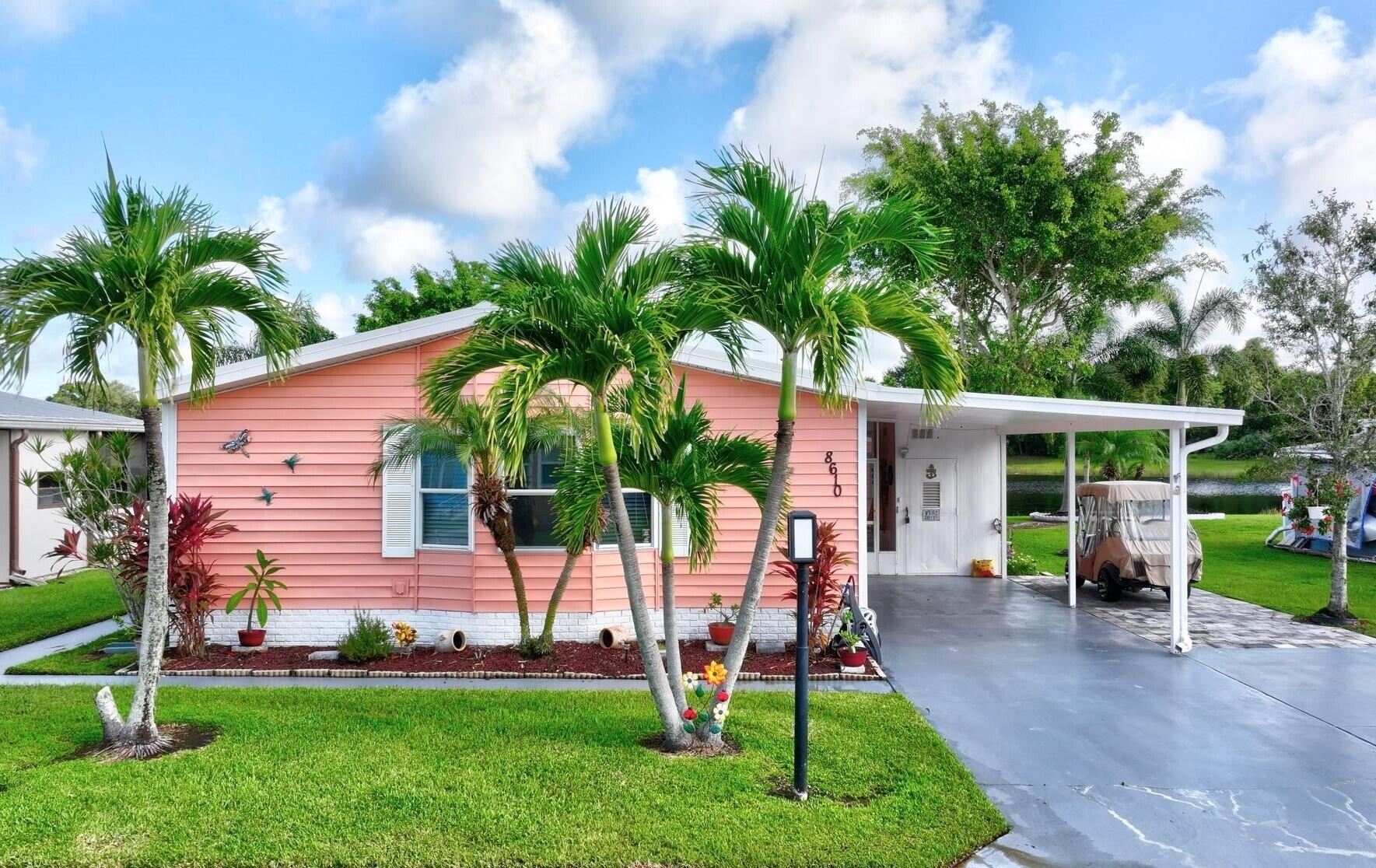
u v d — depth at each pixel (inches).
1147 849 195.9
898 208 228.1
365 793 214.7
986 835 198.8
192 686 330.0
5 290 225.1
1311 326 491.8
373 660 365.7
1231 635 431.5
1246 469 577.0
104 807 205.3
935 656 382.6
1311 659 380.2
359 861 180.1
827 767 236.7
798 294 220.5
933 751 251.0
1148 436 1102.4
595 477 265.1
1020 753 257.9
